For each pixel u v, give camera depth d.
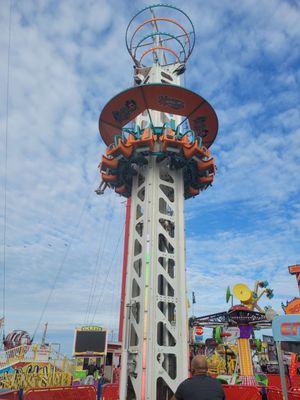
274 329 12.70
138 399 18.14
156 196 22.83
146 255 21.11
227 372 45.88
